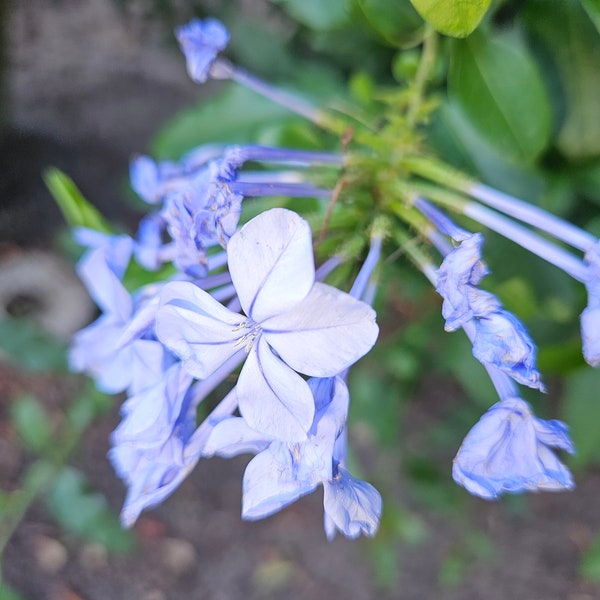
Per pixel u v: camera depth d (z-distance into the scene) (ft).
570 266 0.40
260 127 0.61
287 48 0.74
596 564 0.79
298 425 0.31
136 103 1.44
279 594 1.07
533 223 0.41
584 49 0.48
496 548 1.06
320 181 0.44
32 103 1.42
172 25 0.86
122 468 0.41
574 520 1.06
